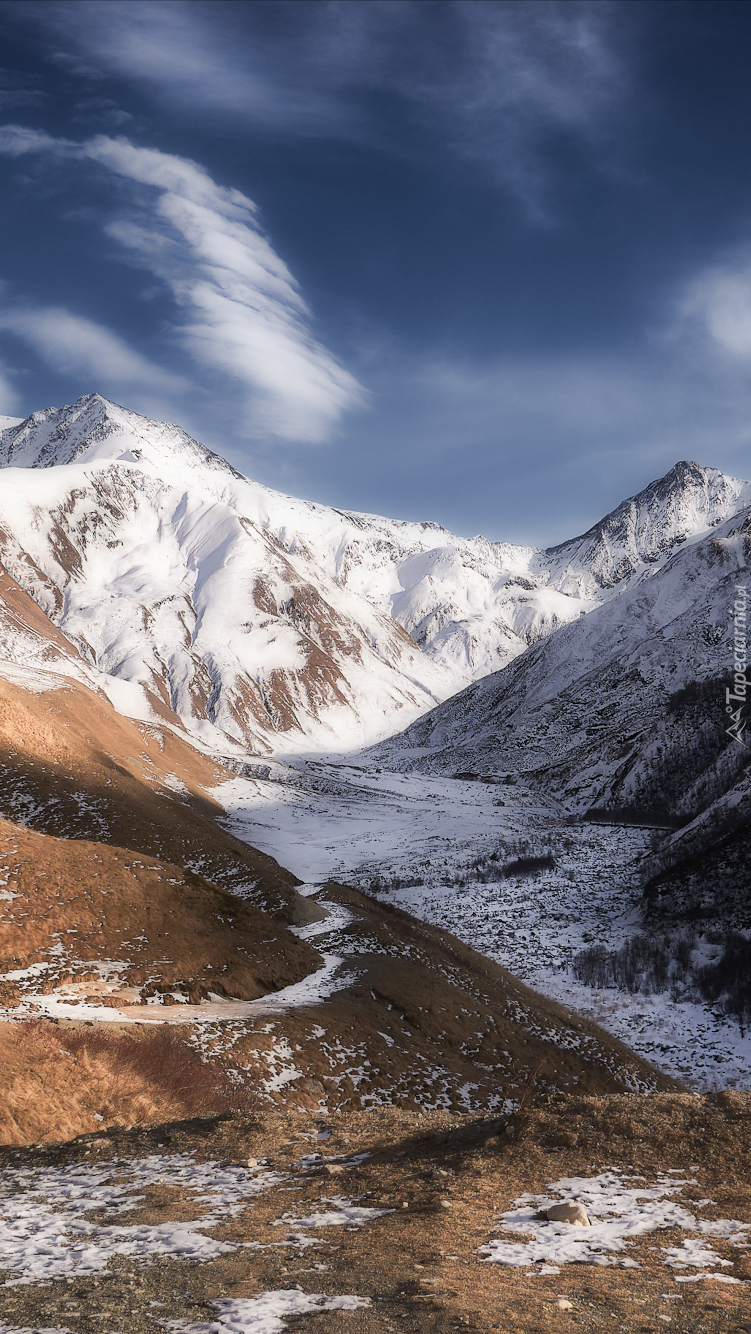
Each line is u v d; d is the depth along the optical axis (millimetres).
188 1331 8844
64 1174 17406
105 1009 38594
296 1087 35188
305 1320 9109
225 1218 13719
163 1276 10906
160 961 46750
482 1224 12648
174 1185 16000
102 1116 25781
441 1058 45812
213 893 57656
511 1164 15383
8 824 56219
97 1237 12938
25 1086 25703
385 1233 12508
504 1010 58594
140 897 52375
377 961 58406
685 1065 59531
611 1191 13797
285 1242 12359
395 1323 8984
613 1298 9703
